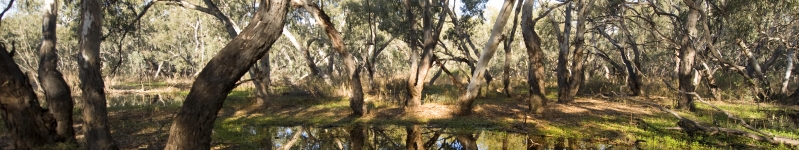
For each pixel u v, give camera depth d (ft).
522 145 29.12
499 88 62.54
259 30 16.42
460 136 32.14
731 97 51.03
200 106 16.19
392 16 70.44
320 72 64.54
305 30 93.35
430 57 40.65
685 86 42.73
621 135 30.48
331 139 31.73
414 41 40.88
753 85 51.47
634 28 82.94
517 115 38.75
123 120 37.52
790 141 26.89
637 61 57.16
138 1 54.49
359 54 92.63
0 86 18.08
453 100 46.73
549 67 89.04
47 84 20.76
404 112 40.40
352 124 36.22
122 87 85.46
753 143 27.76
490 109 42.37
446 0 41.63
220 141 29.48
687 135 30.37
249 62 16.51
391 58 121.80
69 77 67.72
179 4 44.57
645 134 30.63
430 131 33.88
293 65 111.75
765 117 39.29
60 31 97.96
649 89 58.95
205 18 96.37
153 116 39.96
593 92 58.59
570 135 30.94
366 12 68.03
